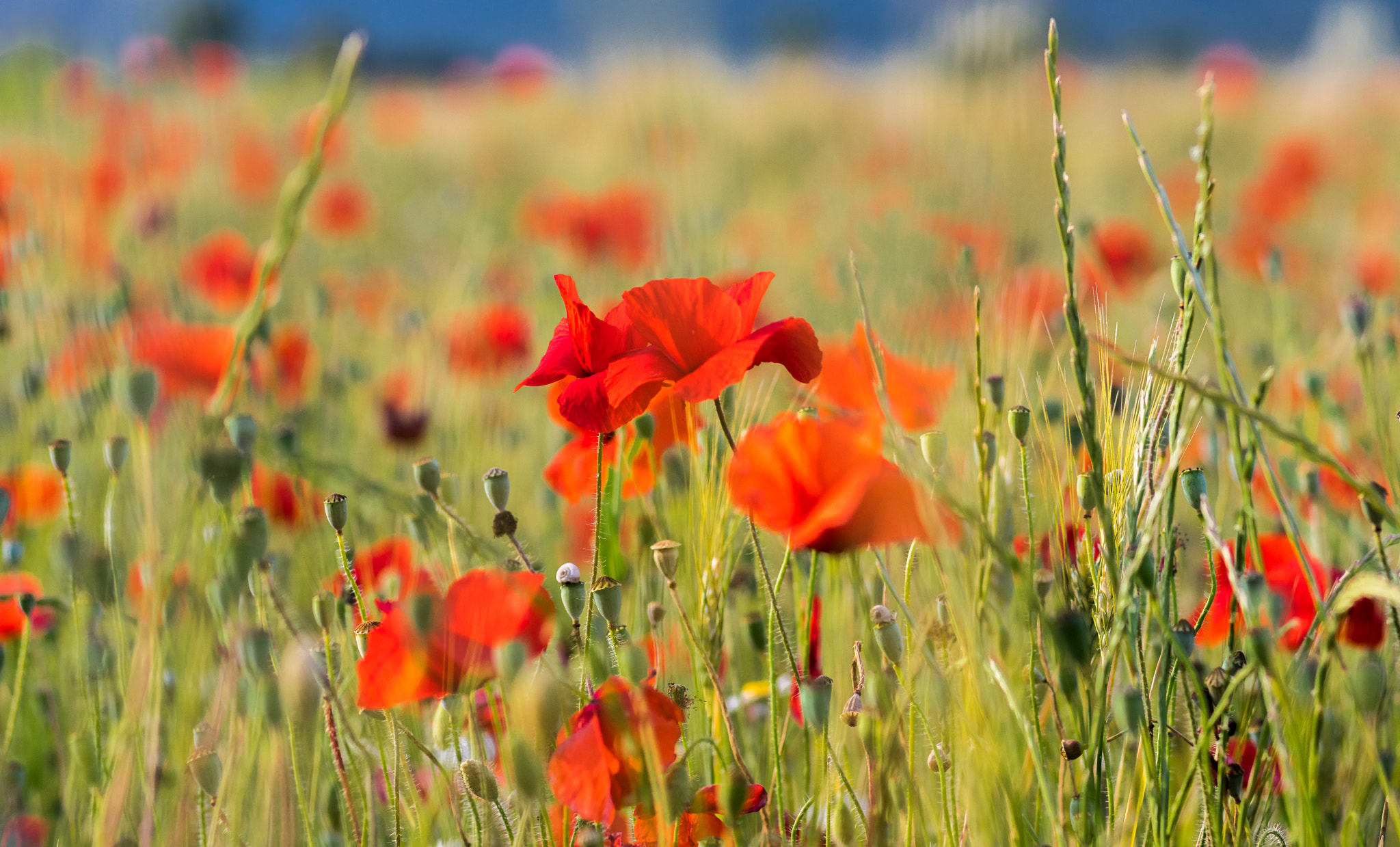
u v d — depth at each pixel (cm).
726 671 209
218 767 195
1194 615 205
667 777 193
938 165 510
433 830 203
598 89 981
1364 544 215
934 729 201
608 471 209
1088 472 202
